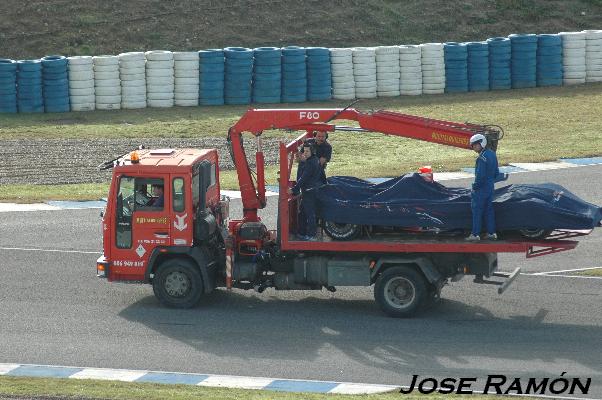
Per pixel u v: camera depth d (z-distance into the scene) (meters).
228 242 45.53
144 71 96.69
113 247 45.88
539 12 123.31
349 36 115.62
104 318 45.03
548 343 41.31
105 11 114.88
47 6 114.12
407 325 43.72
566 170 76.44
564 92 103.12
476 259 43.97
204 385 36.47
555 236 44.47
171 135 87.12
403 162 81.06
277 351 40.62
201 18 115.44
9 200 69.31
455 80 102.56
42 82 94.81
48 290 49.34
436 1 124.12
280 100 97.94
